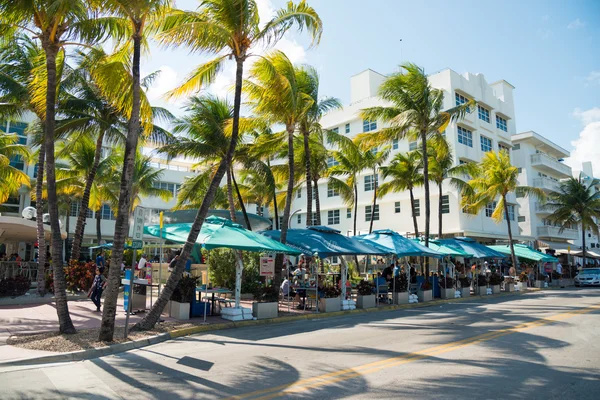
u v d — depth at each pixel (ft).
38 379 20.88
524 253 96.53
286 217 51.62
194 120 58.03
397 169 90.07
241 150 62.39
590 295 75.82
